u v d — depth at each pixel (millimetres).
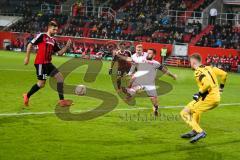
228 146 10305
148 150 9562
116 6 55562
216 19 48562
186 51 42781
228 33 44219
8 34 51531
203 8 50156
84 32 50844
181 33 46156
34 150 9070
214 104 10297
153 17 50000
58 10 58406
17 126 11125
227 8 51406
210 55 41688
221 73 10523
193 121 10367
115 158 8820
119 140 10312
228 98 19641
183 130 11734
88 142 9977
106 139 10352
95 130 11219
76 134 10672
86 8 55625
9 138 9906
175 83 24703
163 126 12180
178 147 9953
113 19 51812
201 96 10336
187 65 41781
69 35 50188
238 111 15820
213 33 44562
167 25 48219
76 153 9031
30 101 15070
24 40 50500
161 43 44531
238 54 40375
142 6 52781
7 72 25375
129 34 47500
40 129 10945
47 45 13469
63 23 53719
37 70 13562
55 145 9547
